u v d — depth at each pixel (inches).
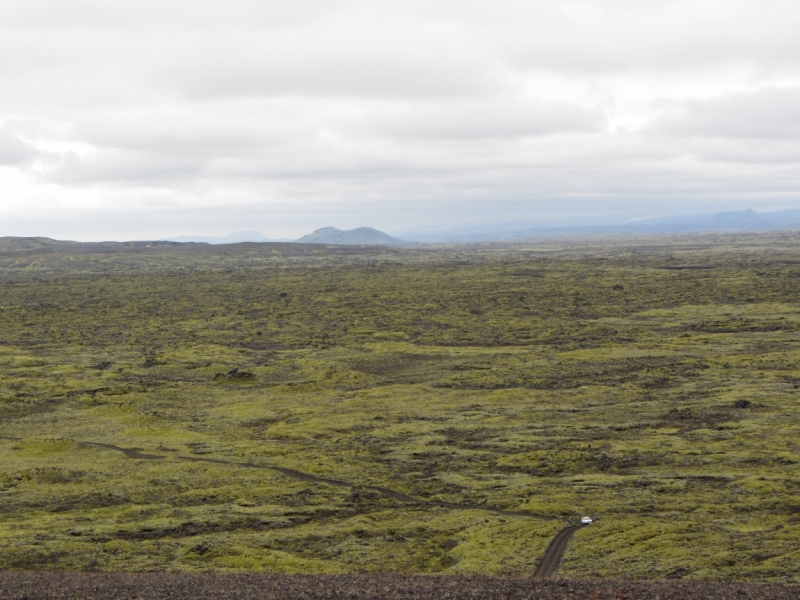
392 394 5433.1
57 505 3100.4
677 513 2778.1
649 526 2623.0
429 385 5767.7
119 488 3307.1
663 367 5959.6
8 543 2591.0
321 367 6599.4
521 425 4355.3
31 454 3959.2
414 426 4409.5
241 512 2965.1
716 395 4889.3
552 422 4414.4
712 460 3452.3
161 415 4886.8
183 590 2015.3
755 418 4190.5
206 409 5142.7
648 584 2011.6
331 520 2928.2
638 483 3174.2
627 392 5187.0
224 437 4340.6
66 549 2536.9
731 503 2839.6
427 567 2425.0
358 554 2532.0
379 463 3703.3
